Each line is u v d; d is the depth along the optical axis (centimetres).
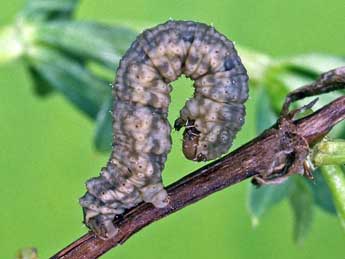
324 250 17
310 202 11
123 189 8
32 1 12
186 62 8
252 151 8
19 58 12
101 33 12
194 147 8
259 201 11
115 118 8
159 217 8
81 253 8
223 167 8
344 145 8
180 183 8
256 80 11
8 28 12
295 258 17
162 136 8
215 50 8
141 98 8
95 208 8
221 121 8
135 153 8
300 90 8
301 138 8
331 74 8
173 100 17
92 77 12
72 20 12
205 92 8
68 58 12
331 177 9
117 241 8
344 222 9
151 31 8
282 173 8
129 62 8
